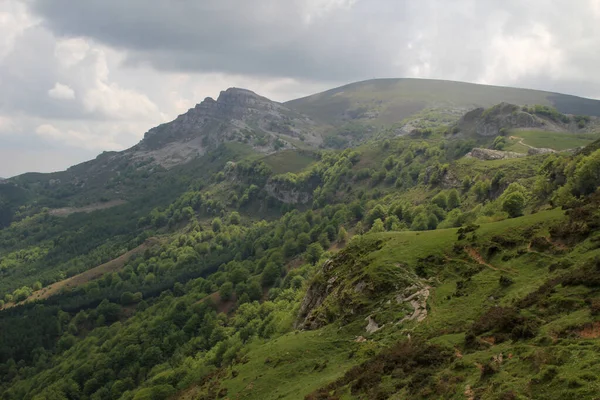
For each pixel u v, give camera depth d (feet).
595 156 301.63
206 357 385.29
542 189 372.79
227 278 608.60
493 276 180.45
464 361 117.70
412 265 219.41
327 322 232.12
